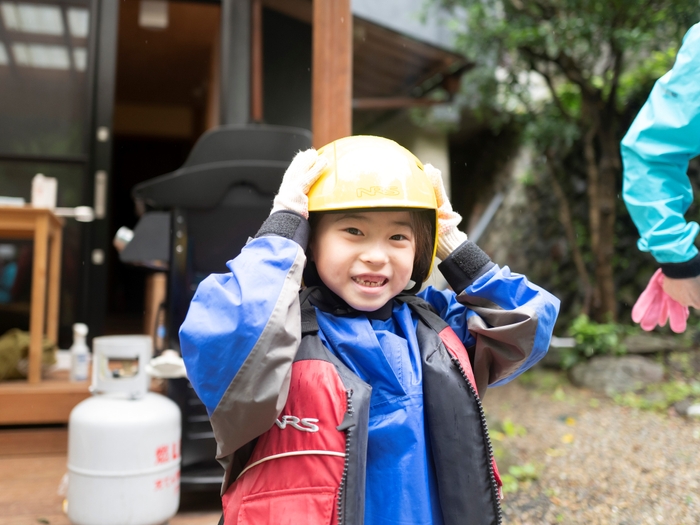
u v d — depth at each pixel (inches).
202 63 285.3
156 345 115.1
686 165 62.5
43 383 123.1
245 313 39.4
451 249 49.1
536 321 45.3
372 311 48.3
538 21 200.8
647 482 105.0
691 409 142.8
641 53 233.6
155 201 92.4
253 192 93.5
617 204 220.1
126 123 361.4
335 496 39.4
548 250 251.6
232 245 94.3
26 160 174.1
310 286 51.6
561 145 241.4
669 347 187.2
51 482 97.6
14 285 165.0
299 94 218.2
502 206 291.1
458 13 264.2
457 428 43.8
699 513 91.3
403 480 42.5
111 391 81.4
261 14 205.5
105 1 182.1
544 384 186.7
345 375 42.7
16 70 175.8
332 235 45.5
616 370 175.6
